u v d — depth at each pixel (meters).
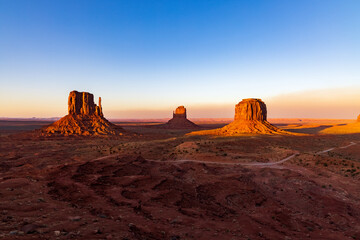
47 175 28.91
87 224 12.88
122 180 29.08
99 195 21.56
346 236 17.66
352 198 26.88
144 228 13.86
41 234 10.17
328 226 20.02
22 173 30.64
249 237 15.12
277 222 19.89
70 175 28.72
